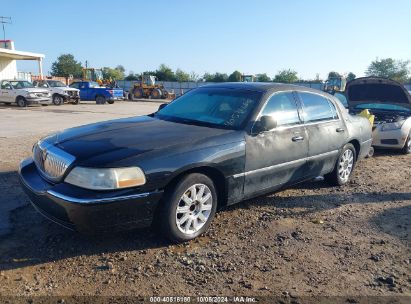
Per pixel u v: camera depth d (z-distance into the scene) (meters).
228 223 4.67
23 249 3.78
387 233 4.59
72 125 13.76
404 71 86.00
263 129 4.56
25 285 3.21
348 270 3.70
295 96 5.36
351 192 6.14
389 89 9.53
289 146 5.01
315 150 5.50
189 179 3.95
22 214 4.59
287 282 3.45
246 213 5.02
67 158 3.70
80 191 3.51
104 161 3.56
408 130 9.27
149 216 3.77
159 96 43.94
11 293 3.09
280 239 4.30
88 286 3.24
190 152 3.96
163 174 3.74
